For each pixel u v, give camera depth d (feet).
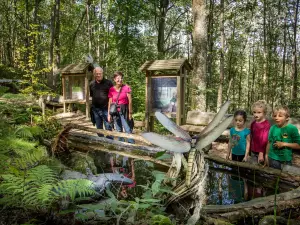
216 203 7.79
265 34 68.54
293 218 6.68
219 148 17.72
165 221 5.35
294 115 42.45
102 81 18.99
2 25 92.07
